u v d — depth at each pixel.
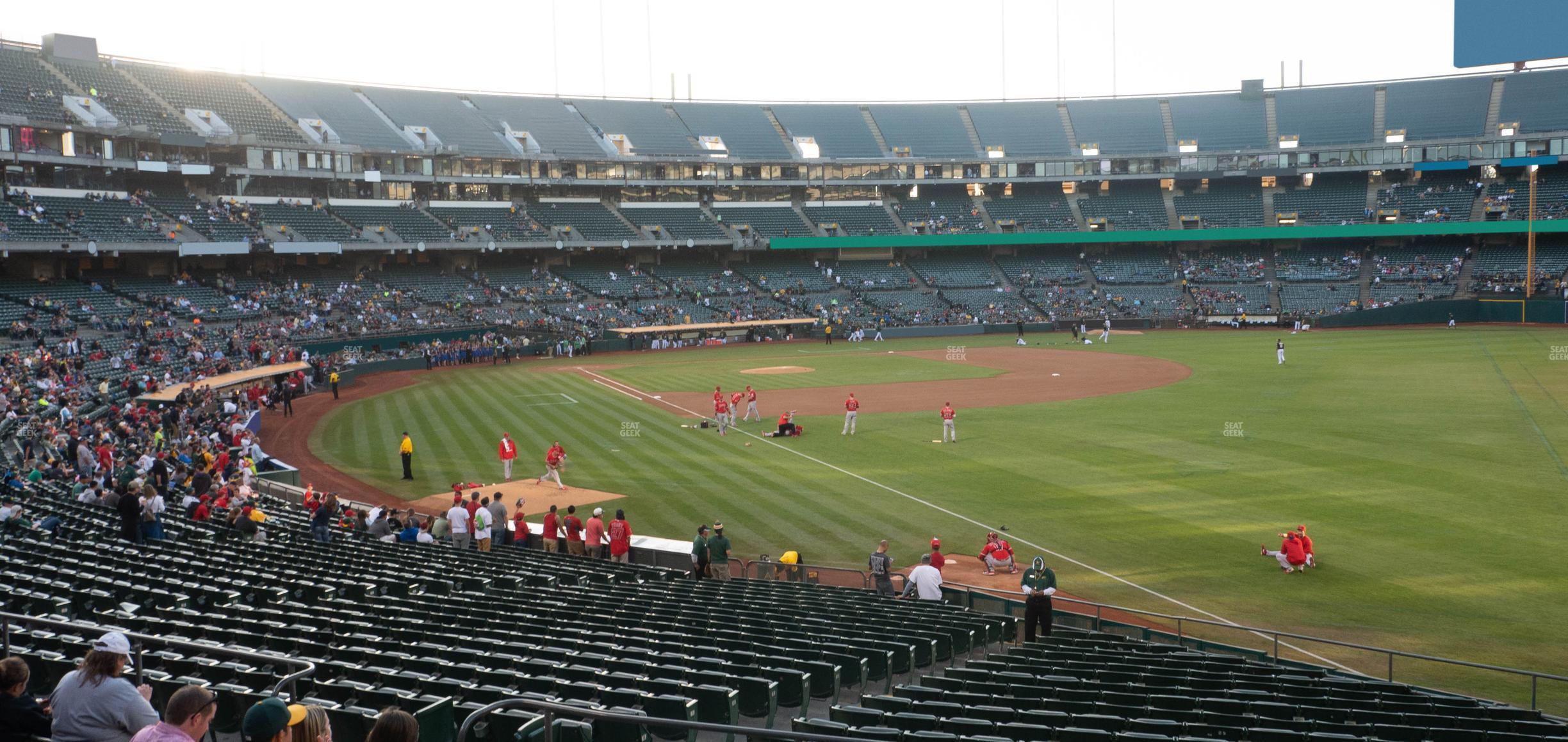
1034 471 34.38
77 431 34.16
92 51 74.44
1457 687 17.12
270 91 86.00
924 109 115.88
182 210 73.31
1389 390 50.22
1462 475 31.34
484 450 40.75
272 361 62.41
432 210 91.94
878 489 32.34
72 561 17.55
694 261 105.94
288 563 19.73
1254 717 11.80
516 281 92.88
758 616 16.77
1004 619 18.78
